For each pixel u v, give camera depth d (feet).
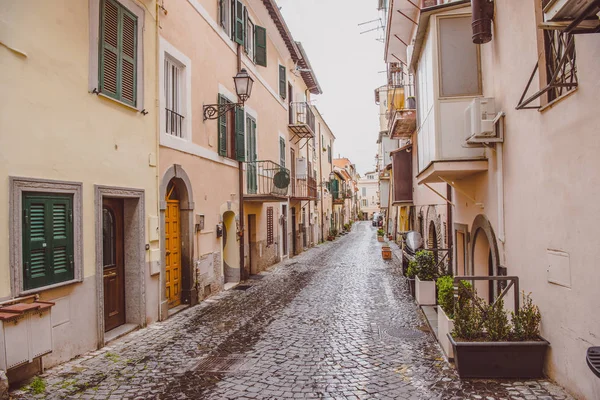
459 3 23.00
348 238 124.06
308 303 31.40
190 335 22.79
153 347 20.58
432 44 23.57
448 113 23.17
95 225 19.92
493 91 21.02
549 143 14.90
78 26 18.97
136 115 23.57
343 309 29.12
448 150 23.02
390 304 30.48
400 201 57.67
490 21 20.70
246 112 44.32
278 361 18.60
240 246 41.81
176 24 28.66
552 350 14.96
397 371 17.03
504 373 15.57
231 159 39.73
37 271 16.51
